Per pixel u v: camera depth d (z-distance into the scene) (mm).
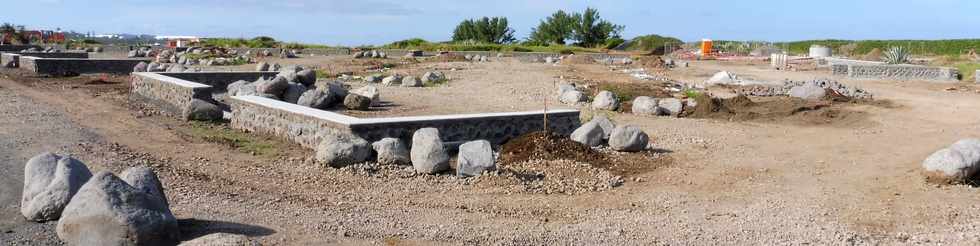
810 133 14719
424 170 9945
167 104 17781
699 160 11641
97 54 48031
